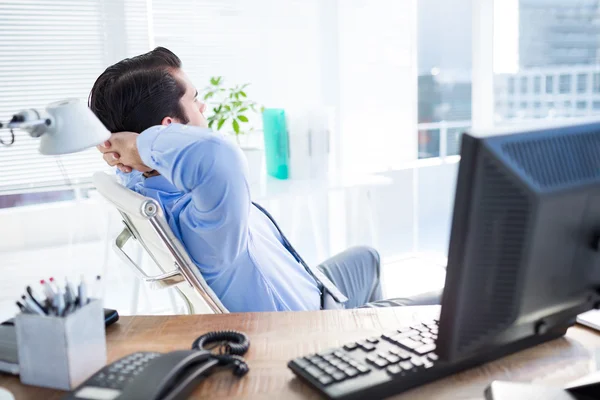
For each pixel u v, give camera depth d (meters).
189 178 1.07
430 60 3.86
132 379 0.71
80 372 0.78
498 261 0.64
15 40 2.60
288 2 3.02
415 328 0.86
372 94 3.29
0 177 2.66
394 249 3.48
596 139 0.69
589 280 0.73
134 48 2.79
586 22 2.87
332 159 2.72
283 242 1.54
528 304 0.68
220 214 1.11
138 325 0.99
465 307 0.65
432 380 0.77
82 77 2.73
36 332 0.77
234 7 2.92
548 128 0.66
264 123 2.72
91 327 0.80
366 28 3.21
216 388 0.76
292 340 0.91
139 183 1.37
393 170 3.39
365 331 0.94
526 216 0.63
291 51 3.06
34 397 0.76
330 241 3.34
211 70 2.92
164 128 1.10
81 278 0.83
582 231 0.69
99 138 0.79
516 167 0.62
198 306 1.32
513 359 0.83
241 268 1.27
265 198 2.32
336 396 0.70
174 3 2.81
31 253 2.82
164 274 1.29
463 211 0.62
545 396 0.70
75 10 2.67
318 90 3.15
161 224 1.17
